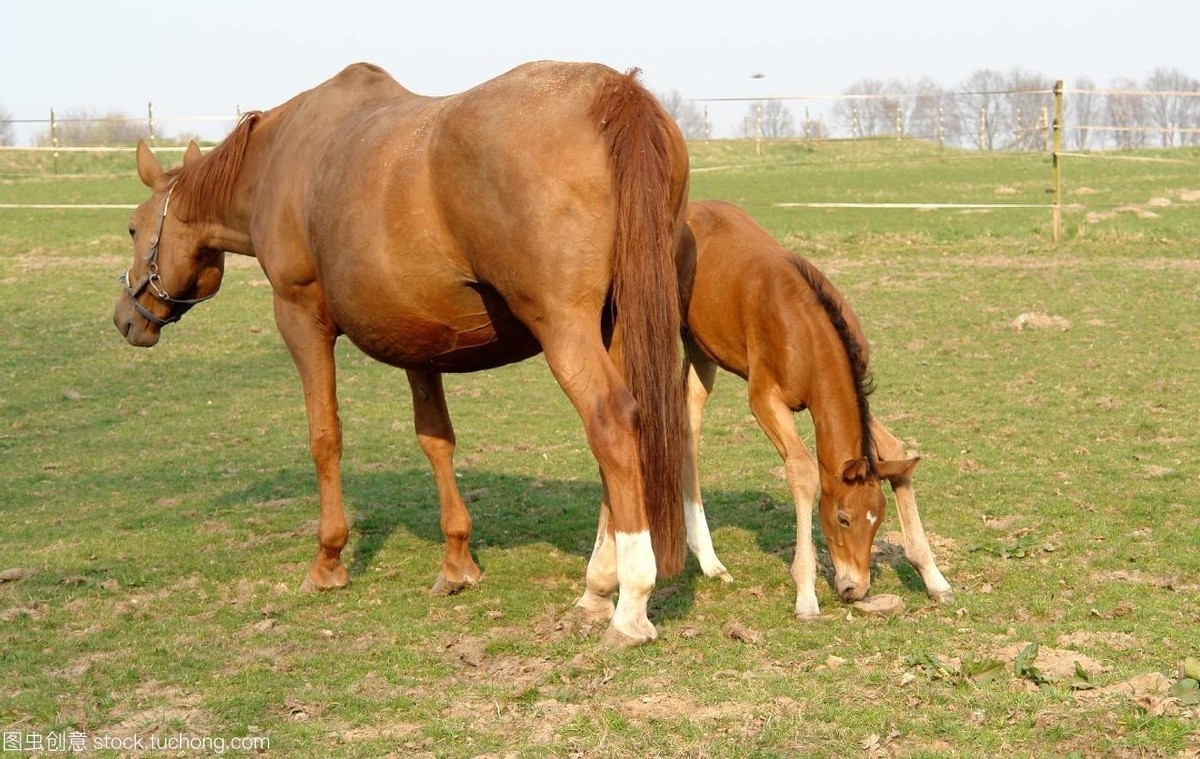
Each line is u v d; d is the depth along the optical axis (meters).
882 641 5.04
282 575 6.71
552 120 4.68
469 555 6.38
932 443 9.23
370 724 4.46
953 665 4.60
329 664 5.15
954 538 6.81
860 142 52.12
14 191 33.28
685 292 6.36
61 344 14.95
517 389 12.44
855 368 5.34
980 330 13.95
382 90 6.13
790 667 4.81
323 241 5.54
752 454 9.38
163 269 7.32
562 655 5.04
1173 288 15.53
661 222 4.69
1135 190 28.88
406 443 10.35
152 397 12.34
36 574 6.74
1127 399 10.40
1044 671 4.53
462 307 5.20
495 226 4.75
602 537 5.57
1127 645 4.87
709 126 52.59
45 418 11.45
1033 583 5.91
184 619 5.94
